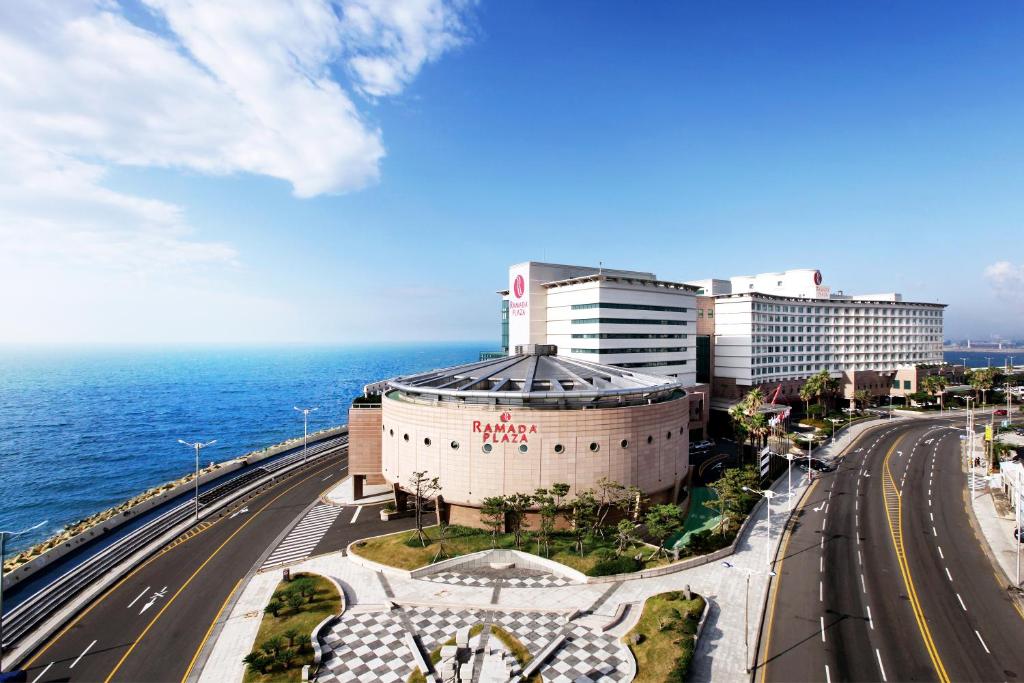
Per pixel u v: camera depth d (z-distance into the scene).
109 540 65.00
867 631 42.59
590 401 65.56
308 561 55.91
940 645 40.62
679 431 70.88
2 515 107.50
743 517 66.25
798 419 133.75
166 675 37.62
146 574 53.56
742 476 67.25
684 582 50.53
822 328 154.25
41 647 41.25
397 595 48.44
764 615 45.03
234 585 50.94
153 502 77.62
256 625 43.72
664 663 37.72
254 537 63.16
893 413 145.62
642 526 62.69
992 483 78.00
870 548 58.56
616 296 102.12
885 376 163.00
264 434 191.00
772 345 140.12
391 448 69.62
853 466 92.88
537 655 38.69
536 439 60.75
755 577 51.69
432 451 63.94
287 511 72.56
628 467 63.31
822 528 64.62
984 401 152.88
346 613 45.34
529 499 57.50
